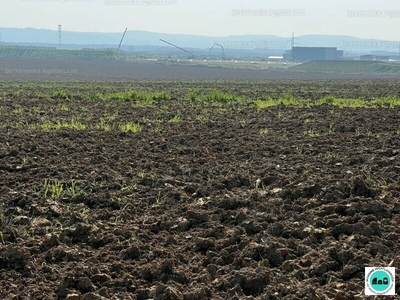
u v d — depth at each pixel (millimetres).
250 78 66688
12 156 11594
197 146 13109
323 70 113688
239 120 17750
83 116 18547
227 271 6406
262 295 5762
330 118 18078
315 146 13188
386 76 84500
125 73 76062
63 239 7262
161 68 98625
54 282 6152
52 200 8758
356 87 41875
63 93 26953
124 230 7574
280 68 118500
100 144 13148
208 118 18219
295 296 5652
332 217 7992
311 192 9117
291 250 6938
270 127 16172
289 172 10648
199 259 6773
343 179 9773
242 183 9914
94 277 6152
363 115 18781
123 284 6109
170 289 5746
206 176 10352
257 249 6805
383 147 12992
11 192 9070
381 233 7418
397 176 10312
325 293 5836
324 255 6730
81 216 8055
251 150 12656
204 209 8570
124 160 11523
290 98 25234
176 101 24859
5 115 18281
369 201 8477
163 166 11094
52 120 17281
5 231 7391
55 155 11883
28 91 31516
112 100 25016
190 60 154625
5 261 6551
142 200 8891
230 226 7840
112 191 9438
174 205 8789
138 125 16078
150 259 6746
